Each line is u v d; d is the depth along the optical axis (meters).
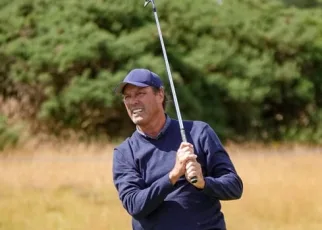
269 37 76.06
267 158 47.19
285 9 80.31
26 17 68.06
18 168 36.62
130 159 10.47
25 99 65.56
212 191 9.95
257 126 75.12
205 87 72.12
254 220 26.12
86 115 62.81
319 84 79.44
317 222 26.50
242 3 79.25
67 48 62.81
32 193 29.89
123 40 64.62
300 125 77.69
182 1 74.25
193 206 10.13
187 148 9.77
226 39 75.00
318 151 59.84
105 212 26.69
